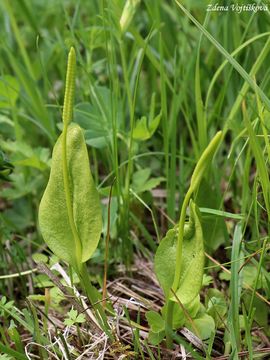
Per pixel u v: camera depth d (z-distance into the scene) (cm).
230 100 45
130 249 41
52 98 54
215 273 39
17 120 48
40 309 34
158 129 48
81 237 30
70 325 31
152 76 51
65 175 29
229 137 50
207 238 39
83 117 44
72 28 44
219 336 34
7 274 39
